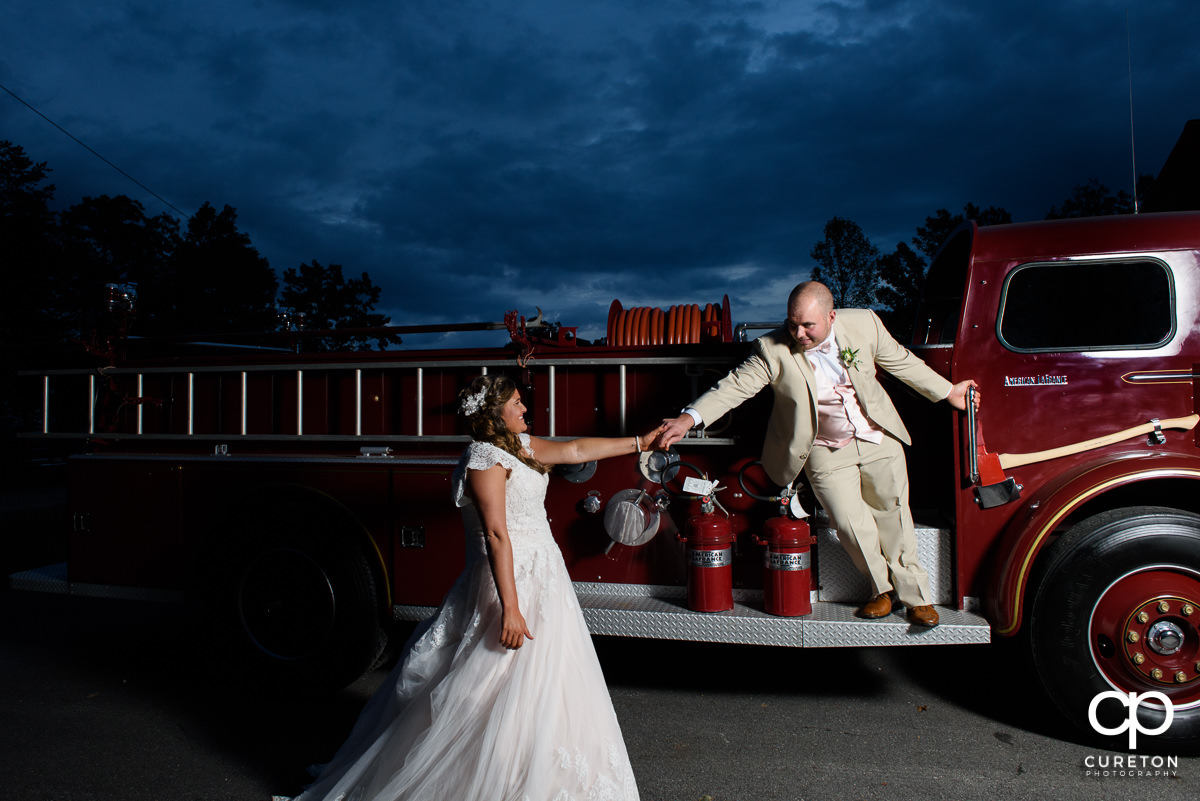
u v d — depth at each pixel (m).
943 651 4.43
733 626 3.22
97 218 36.75
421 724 2.39
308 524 3.80
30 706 3.79
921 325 4.23
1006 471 3.17
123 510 4.20
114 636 5.09
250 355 4.18
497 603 2.40
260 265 42.16
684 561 3.49
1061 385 3.15
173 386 4.34
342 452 4.00
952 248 3.84
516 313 3.65
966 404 3.14
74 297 30.27
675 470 3.50
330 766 2.68
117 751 3.26
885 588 3.17
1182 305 3.09
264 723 3.57
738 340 4.07
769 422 3.31
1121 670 2.95
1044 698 3.11
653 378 3.56
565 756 2.21
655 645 4.68
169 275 39.41
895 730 3.31
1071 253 3.17
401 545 3.73
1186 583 2.88
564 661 2.36
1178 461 2.91
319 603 3.85
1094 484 2.93
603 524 3.58
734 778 2.89
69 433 4.39
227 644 3.93
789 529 3.21
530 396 3.76
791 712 3.54
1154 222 3.19
